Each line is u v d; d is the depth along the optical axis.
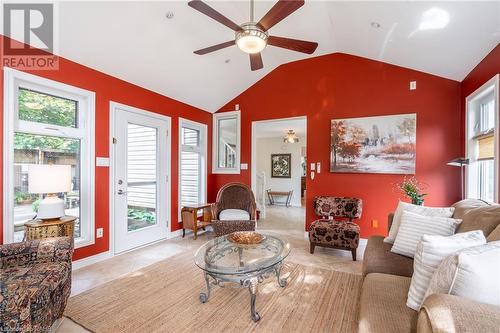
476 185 3.04
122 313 2.03
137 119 3.69
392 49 3.28
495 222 1.57
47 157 2.79
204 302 2.19
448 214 2.17
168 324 1.89
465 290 0.98
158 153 4.04
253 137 4.89
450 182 3.42
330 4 2.68
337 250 3.60
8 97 2.38
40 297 1.50
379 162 3.78
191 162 4.83
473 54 2.70
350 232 3.19
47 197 2.41
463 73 3.17
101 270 2.89
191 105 4.72
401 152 3.66
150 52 3.20
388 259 2.02
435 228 1.99
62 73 2.79
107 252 3.28
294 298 2.25
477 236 1.29
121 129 3.47
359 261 3.16
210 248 2.44
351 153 3.95
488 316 0.83
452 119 3.42
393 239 2.37
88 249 3.07
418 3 2.20
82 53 2.83
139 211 3.76
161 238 4.10
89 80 3.05
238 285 2.47
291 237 4.31
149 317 1.98
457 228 1.93
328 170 4.13
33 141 2.68
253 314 1.92
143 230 3.79
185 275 2.74
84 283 2.56
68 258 1.94
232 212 3.89
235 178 5.08
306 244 3.89
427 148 3.54
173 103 4.32
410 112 3.63
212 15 1.95
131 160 3.62
